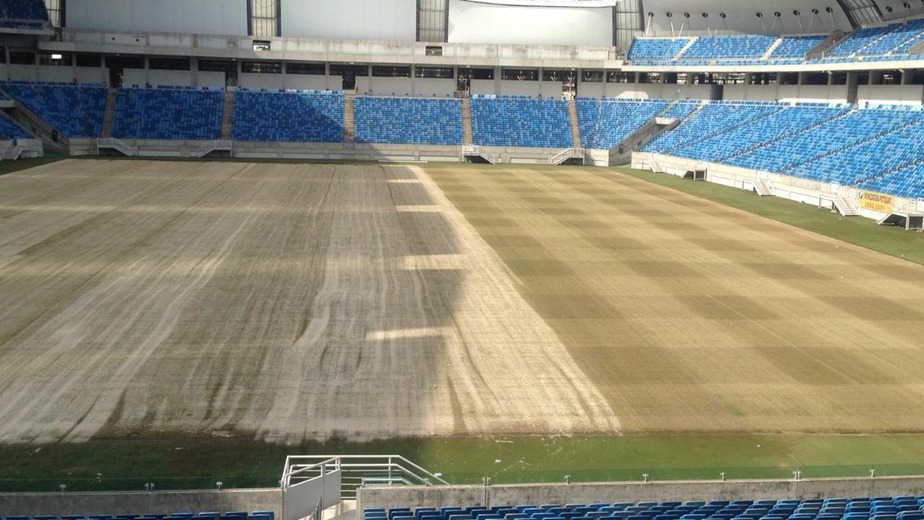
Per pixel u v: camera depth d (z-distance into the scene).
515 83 105.50
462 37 104.81
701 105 96.25
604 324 31.41
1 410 22.52
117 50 94.81
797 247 46.19
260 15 100.81
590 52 103.19
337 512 18.17
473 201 61.25
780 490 18.61
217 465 20.09
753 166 72.94
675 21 104.88
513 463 20.73
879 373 26.84
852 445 21.95
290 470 18.52
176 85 99.75
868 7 86.44
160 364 26.11
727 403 24.44
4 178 65.62
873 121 71.25
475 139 95.69
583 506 17.56
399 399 24.20
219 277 36.53
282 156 91.50
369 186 68.25
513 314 32.41
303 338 28.94
